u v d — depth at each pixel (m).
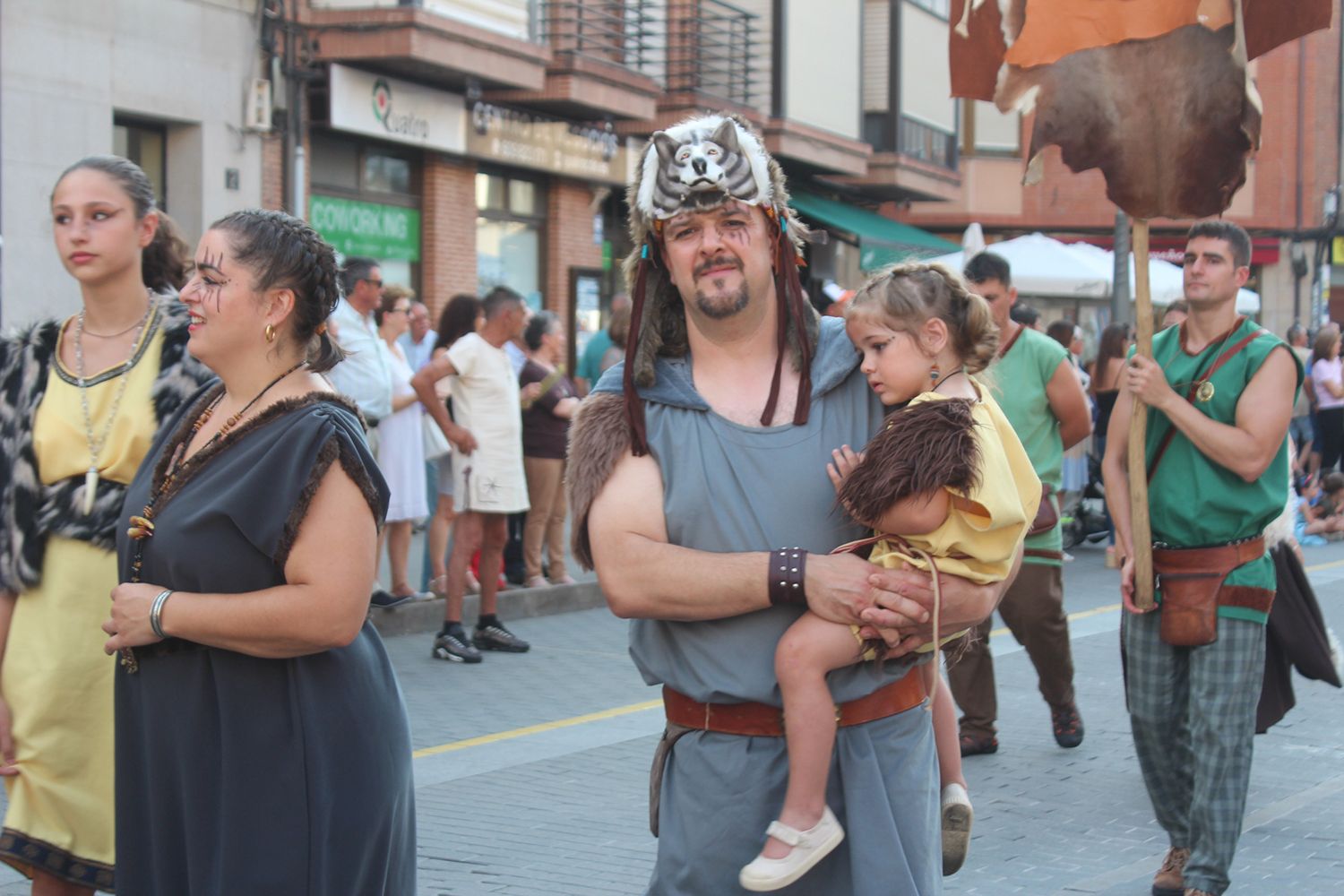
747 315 2.94
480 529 9.45
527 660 9.22
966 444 2.80
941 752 3.33
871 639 2.86
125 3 14.37
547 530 11.57
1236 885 5.19
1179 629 4.75
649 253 2.99
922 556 2.85
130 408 3.65
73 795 3.66
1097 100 4.50
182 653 3.03
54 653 3.64
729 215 2.90
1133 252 4.69
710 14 22.67
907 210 32.84
